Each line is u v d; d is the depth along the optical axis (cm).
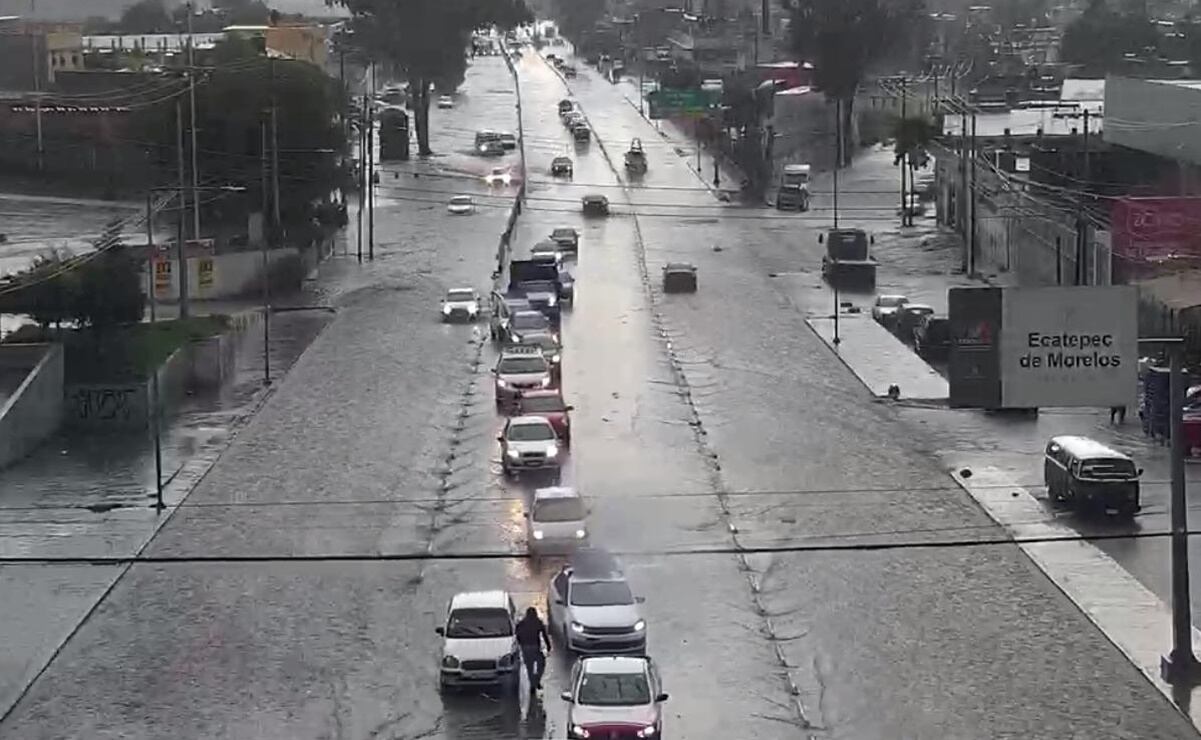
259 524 4775
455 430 5891
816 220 11512
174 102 9462
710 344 7456
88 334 6419
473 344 7500
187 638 3953
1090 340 2939
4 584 4338
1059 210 7969
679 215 11756
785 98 14475
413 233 11044
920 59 17638
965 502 4919
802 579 4284
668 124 17000
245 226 9631
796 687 3591
